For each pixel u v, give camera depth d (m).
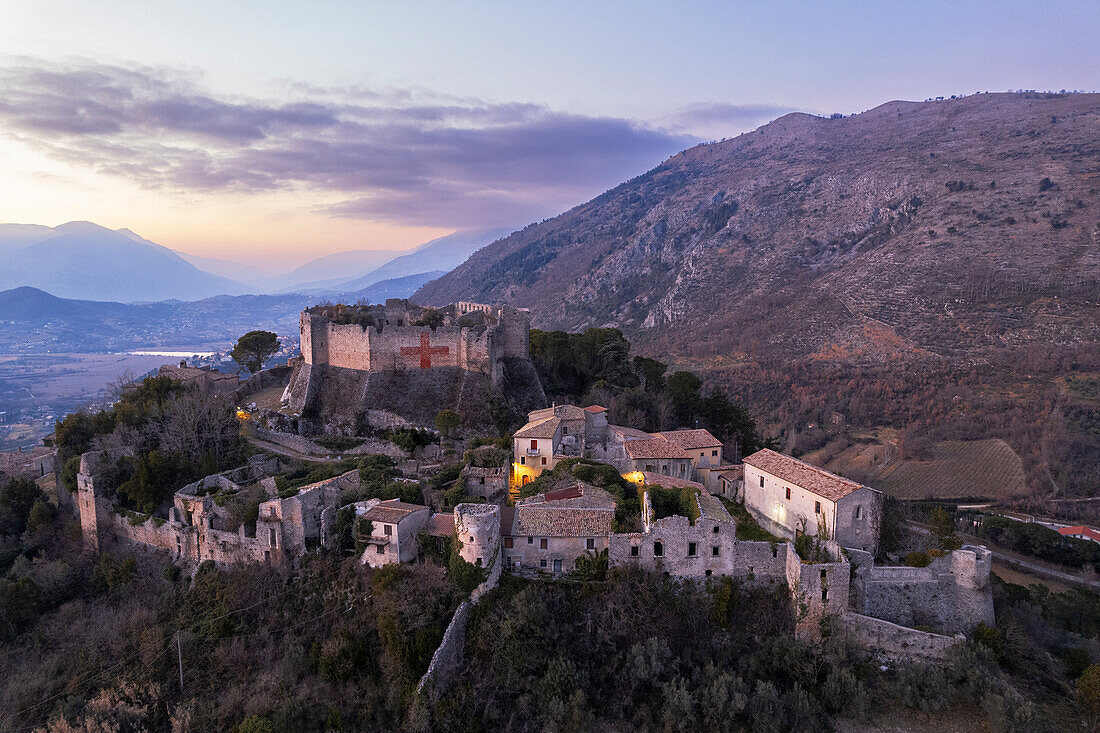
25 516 78.44
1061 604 70.75
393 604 53.97
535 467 77.75
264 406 103.56
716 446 80.88
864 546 58.44
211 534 65.94
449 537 59.44
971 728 49.34
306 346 105.50
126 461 75.69
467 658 53.34
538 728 50.31
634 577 57.41
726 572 57.78
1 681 57.44
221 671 56.56
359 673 53.28
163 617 62.19
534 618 53.47
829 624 53.44
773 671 52.81
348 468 78.19
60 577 67.88
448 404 95.81
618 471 75.50
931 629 55.53
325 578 59.91
